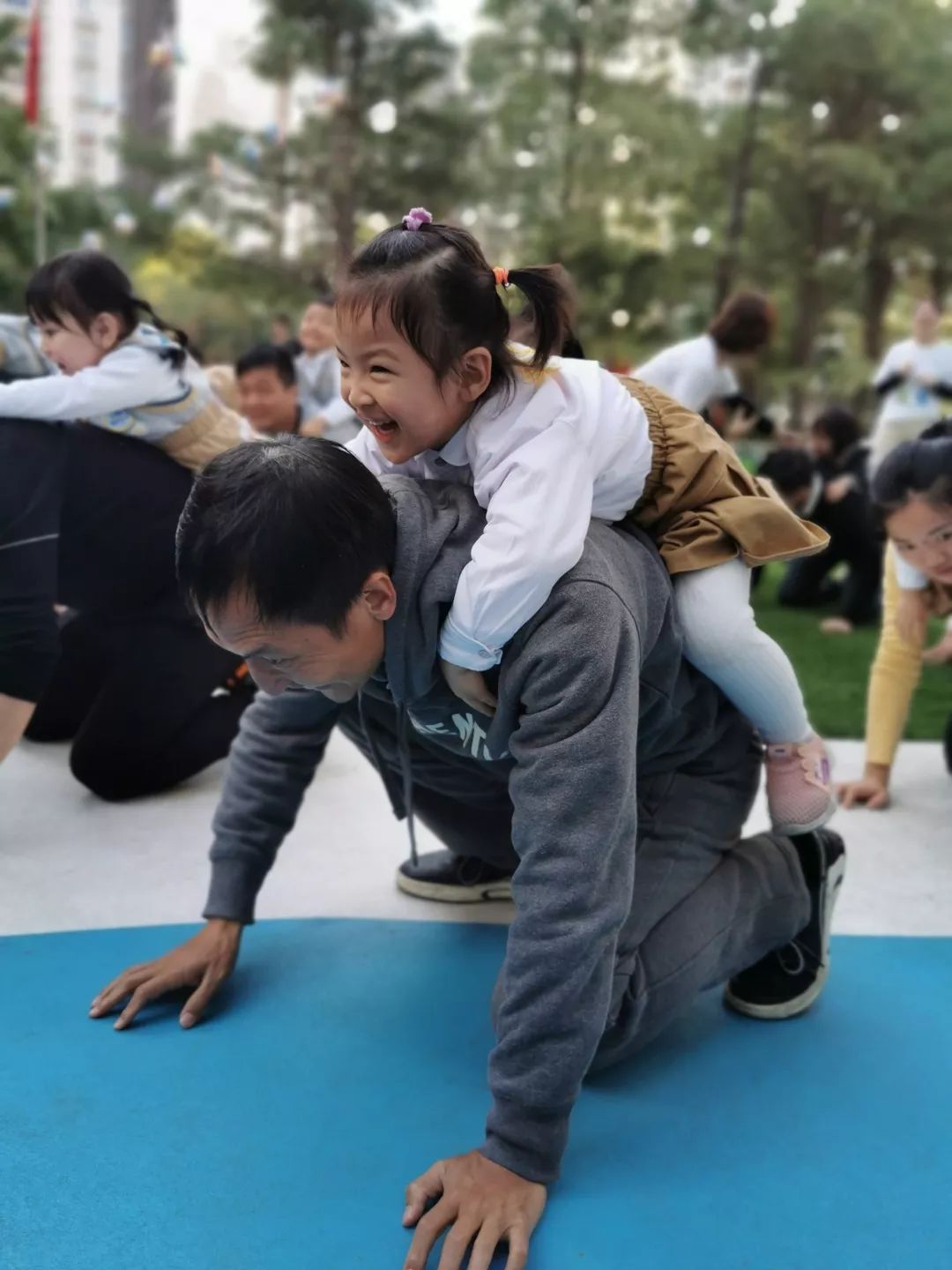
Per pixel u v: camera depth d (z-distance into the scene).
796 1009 1.61
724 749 1.57
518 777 1.19
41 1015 1.57
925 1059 1.53
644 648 1.32
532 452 1.22
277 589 1.10
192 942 1.61
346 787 2.49
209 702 2.40
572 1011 1.16
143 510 2.24
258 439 1.20
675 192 16.34
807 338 18.16
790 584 5.03
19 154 13.23
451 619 1.18
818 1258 1.19
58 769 2.54
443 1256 1.12
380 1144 1.33
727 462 1.46
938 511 2.03
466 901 1.95
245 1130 1.35
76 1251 1.17
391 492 1.25
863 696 3.40
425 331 1.18
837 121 17.11
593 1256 1.18
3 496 1.98
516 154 16.03
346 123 14.36
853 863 2.15
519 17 15.69
